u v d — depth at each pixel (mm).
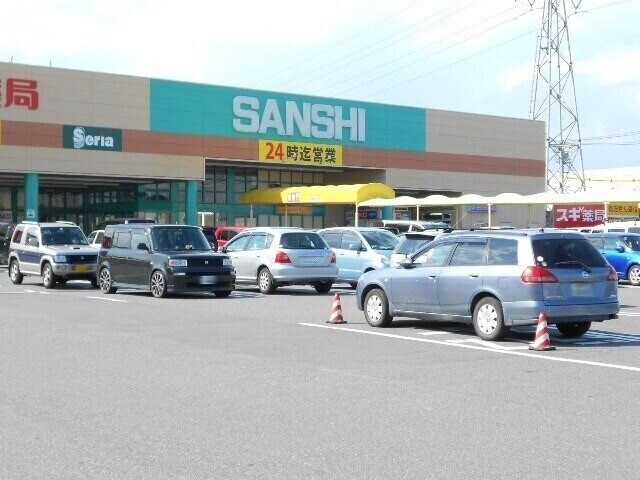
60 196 58312
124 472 6102
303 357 11531
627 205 48031
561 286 12828
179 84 51344
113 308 18688
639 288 26359
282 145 54875
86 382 9578
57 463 6336
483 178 64625
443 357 11609
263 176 59656
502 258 13273
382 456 6516
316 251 23438
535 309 12711
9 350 12055
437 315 14203
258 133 54094
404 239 21766
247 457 6492
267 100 54469
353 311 18234
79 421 7684
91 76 48188
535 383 9617
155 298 21594
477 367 10750
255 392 9023
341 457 6488
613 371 10469
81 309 18422
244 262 24000
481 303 13453
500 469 6156
